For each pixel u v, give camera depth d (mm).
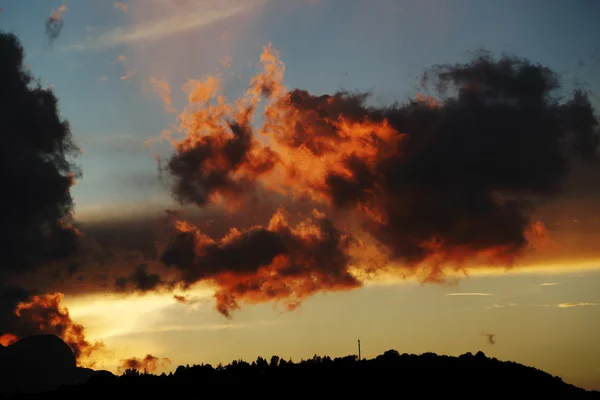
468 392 131750
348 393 133250
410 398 129625
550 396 132000
